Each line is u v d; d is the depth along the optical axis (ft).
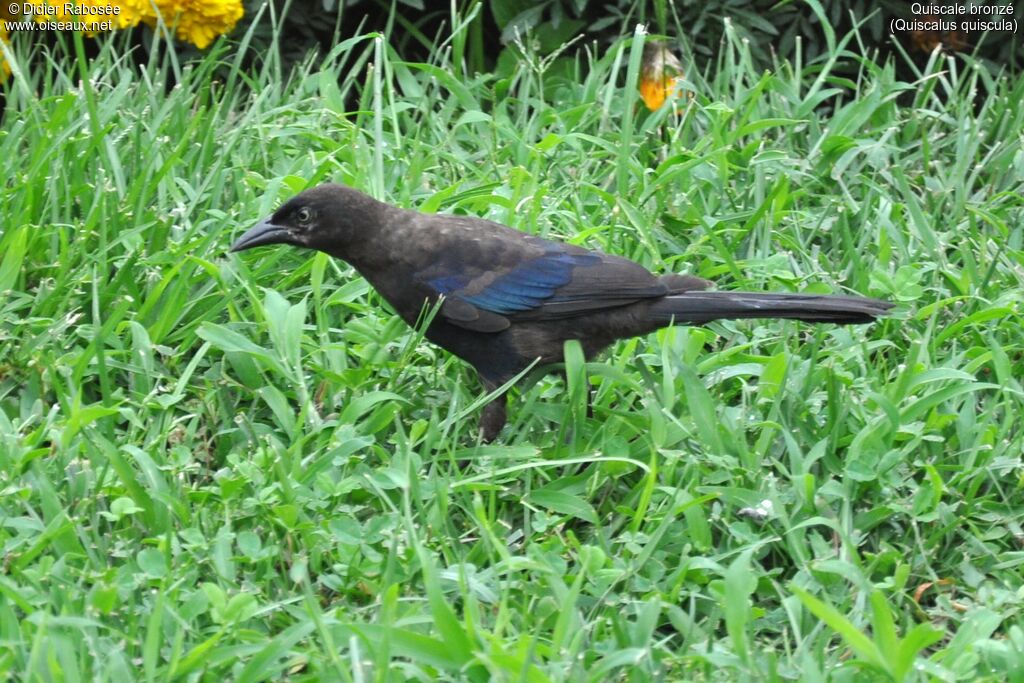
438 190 40.86
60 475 28.89
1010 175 43.29
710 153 41.52
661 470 29.84
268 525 27.76
